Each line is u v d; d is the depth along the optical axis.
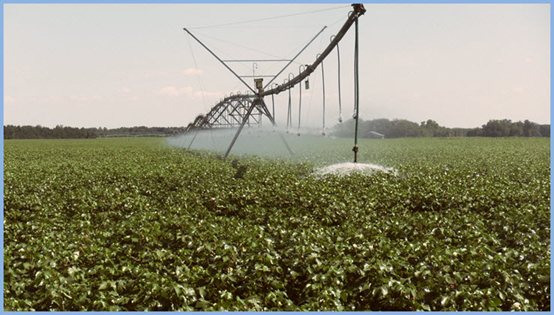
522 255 9.90
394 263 9.05
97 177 23.42
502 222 12.47
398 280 8.58
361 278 8.82
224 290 8.74
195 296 8.45
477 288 8.27
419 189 16.95
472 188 17.11
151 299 8.16
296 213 14.33
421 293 8.03
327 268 8.99
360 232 11.46
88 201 16.69
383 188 17.42
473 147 60.22
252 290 8.92
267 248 10.12
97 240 11.77
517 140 94.25
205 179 21.84
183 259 10.09
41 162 36.66
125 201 16.58
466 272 8.82
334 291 8.30
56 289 8.39
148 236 11.62
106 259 10.07
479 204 15.16
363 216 13.64
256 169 25.55
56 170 28.17
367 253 9.80
